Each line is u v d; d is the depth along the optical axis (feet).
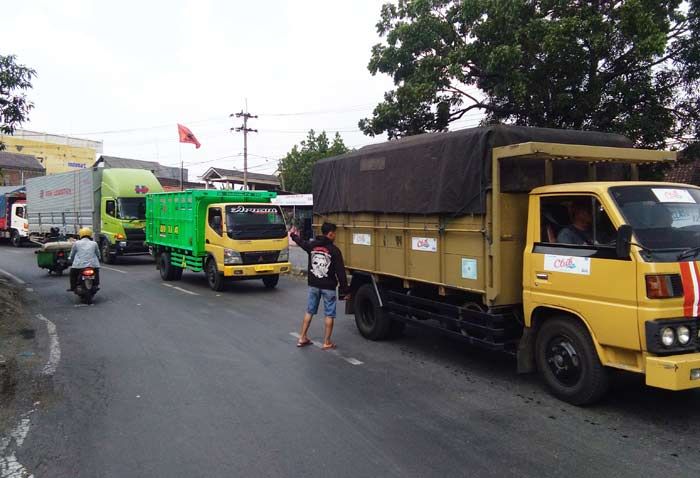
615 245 15.43
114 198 67.72
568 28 37.99
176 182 184.85
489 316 19.22
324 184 30.89
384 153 24.80
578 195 16.90
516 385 19.43
